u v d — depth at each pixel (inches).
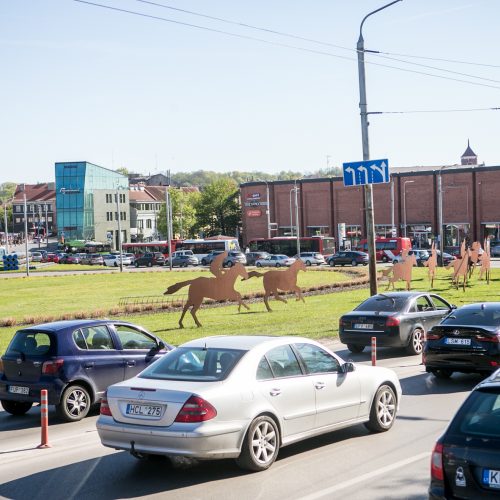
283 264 3097.9
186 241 3892.7
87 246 4643.2
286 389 346.3
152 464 354.9
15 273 2886.3
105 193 5172.2
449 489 221.6
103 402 337.1
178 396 316.2
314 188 3959.2
